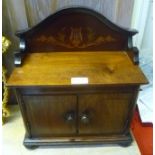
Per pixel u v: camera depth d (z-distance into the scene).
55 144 1.20
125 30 1.12
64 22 1.11
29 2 1.19
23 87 0.94
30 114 1.08
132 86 0.97
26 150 1.24
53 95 1.00
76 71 1.01
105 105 1.05
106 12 1.24
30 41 1.14
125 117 1.11
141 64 1.46
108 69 1.03
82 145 1.25
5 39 1.14
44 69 1.03
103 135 1.21
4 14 1.21
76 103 1.03
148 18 1.35
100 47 1.19
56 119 1.10
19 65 1.04
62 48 1.19
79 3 1.22
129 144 1.24
